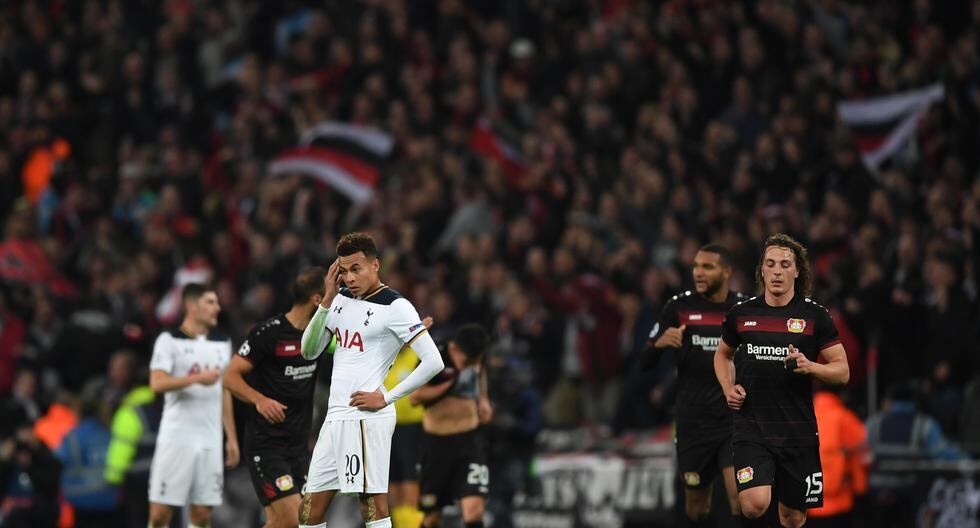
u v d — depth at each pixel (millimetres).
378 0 84625
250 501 57469
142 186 80000
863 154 62156
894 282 51719
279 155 78688
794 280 35250
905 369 50344
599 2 80250
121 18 91750
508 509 53750
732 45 70250
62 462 55500
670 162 64688
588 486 53781
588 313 58844
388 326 34500
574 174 66812
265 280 64562
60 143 85188
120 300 70000
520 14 80812
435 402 44812
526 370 54375
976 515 46312
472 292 61188
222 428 46000
